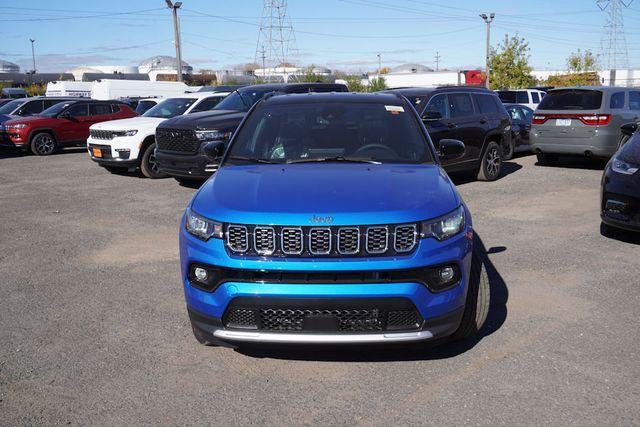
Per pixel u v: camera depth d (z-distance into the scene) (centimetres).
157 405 333
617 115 1168
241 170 429
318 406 328
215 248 346
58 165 1520
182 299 504
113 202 968
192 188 1102
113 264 612
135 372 372
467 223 371
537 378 354
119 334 432
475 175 1130
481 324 397
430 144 468
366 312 333
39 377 367
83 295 518
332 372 367
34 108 2050
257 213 342
